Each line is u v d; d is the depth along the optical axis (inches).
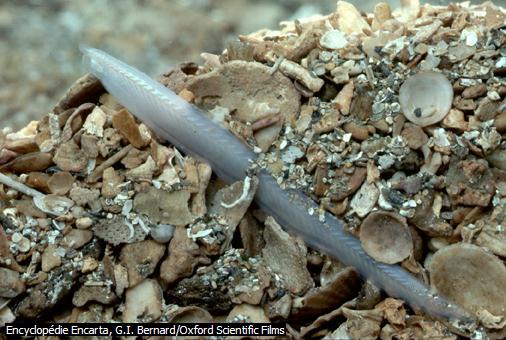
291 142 7.9
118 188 7.8
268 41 8.2
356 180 7.8
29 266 7.7
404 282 7.7
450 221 7.8
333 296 7.7
